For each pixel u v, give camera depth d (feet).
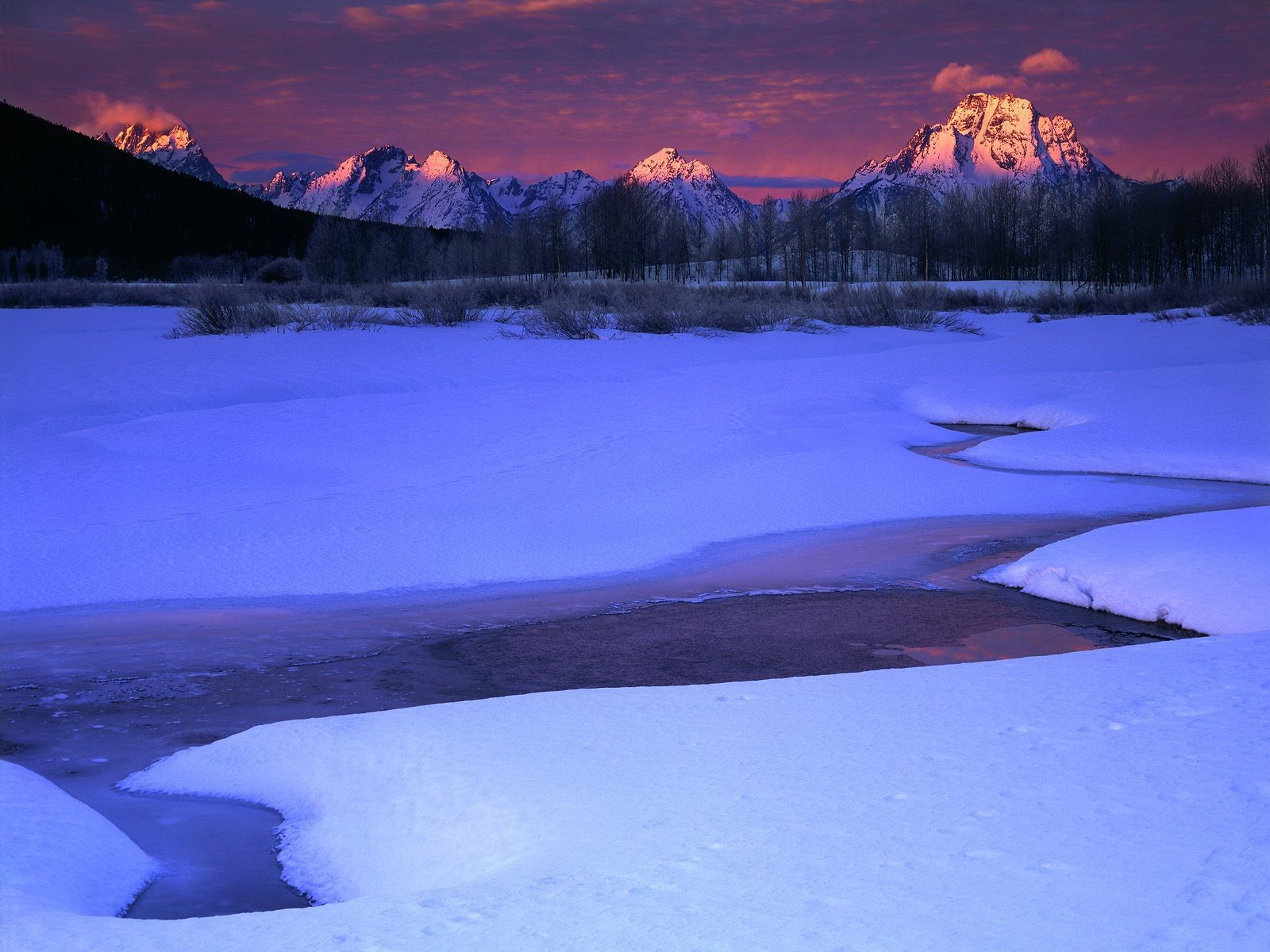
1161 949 8.95
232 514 41.32
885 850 11.46
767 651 28.30
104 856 14.56
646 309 117.29
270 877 14.88
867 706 17.72
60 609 32.09
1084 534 38.65
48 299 142.31
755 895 10.57
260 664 27.45
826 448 54.80
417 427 58.29
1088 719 15.85
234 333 100.01
